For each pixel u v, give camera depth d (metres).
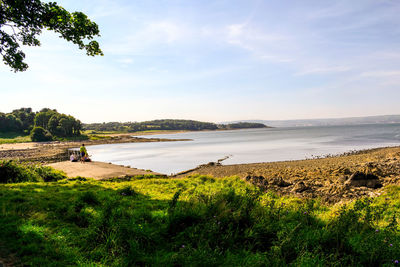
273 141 93.12
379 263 4.17
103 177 18.59
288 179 19.25
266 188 14.74
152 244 4.92
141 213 6.86
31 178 15.00
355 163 28.80
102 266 3.98
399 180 13.92
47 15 13.66
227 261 4.12
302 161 35.28
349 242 4.75
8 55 14.24
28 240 4.75
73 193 10.12
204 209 6.18
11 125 158.88
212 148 69.88
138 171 22.78
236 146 74.25
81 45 15.38
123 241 4.83
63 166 23.64
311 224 6.06
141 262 4.27
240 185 15.36
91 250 4.62
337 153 46.47
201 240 4.80
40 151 71.81
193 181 16.88
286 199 10.98
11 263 3.96
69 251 4.44
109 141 137.25
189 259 4.20
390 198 9.61
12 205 7.18
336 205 9.35
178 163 39.12
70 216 6.48
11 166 14.80
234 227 5.46
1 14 13.05
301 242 4.79
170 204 6.93
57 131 152.75
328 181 15.86
